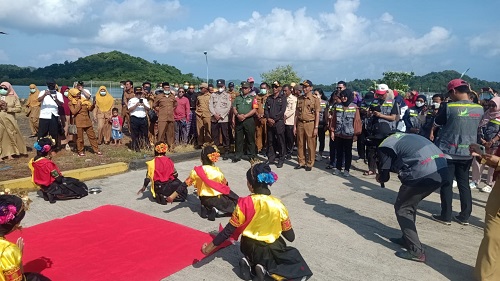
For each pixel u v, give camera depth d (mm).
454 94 5449
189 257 4430
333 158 9109
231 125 10625
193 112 12227
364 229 5422
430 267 4312
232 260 4410
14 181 6875
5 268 2936
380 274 4129
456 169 5629
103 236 4988
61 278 3912
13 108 9500
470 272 4211
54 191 6336
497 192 3752
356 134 8219
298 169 9070
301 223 5609
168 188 6277
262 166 3949
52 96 9797
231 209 5684
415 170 4324
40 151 6395
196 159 10047
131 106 10227
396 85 23938
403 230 4512
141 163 8773
